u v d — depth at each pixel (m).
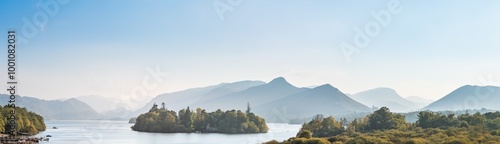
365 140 168.25
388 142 160.88
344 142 171.12
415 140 160.12
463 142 149.12
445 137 165.88
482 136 165.38
